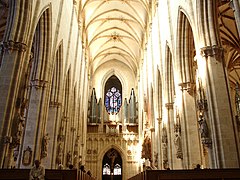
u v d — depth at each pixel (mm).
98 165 37531
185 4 15578
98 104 41812
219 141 11242
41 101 16438
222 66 12438
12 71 12164
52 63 17828
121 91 44188
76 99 27891
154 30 26078
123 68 45312
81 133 32406
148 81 29734
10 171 9133
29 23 13625
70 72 24328
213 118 11648
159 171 9500
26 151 15047
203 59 12773
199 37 13273
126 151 38062
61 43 20484
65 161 22203
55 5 18297
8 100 11719
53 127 19359
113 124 40156
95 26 36031
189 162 15070
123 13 34344
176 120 16969
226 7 20156
